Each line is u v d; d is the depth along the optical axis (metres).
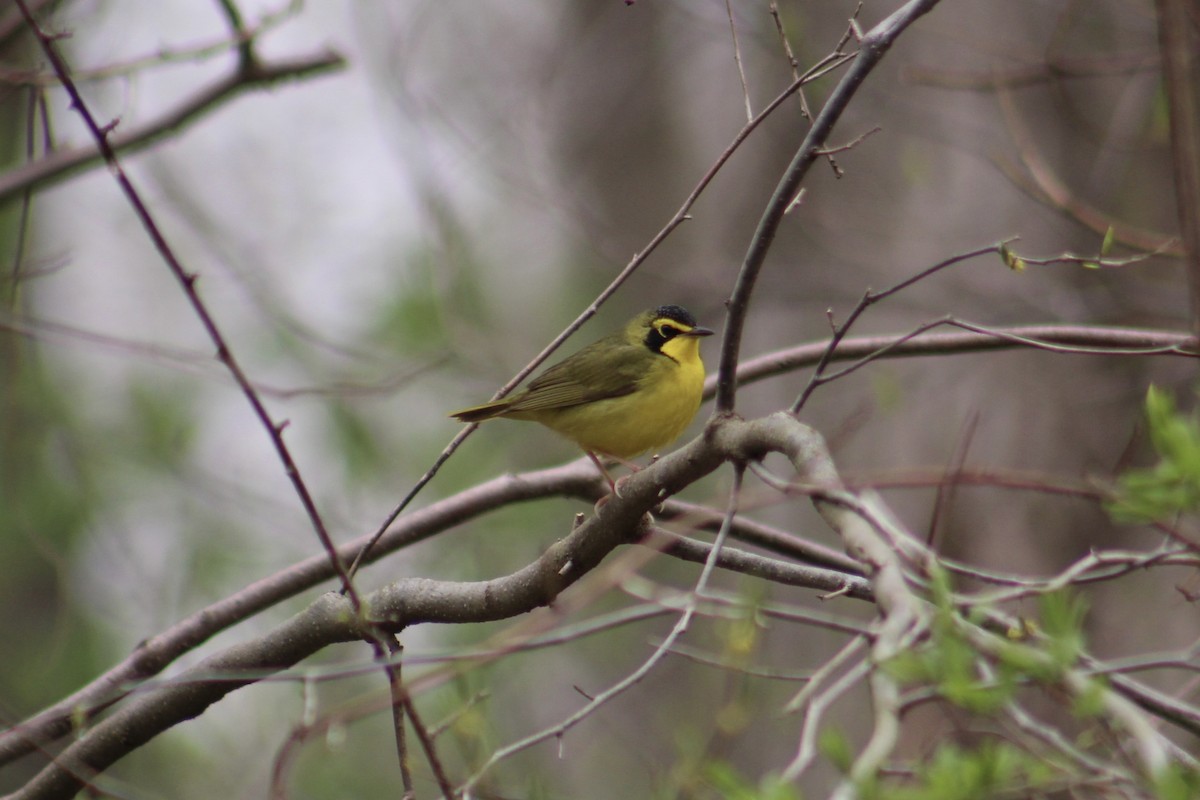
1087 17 14.00
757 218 16.47
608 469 10.60
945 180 14.11
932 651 3.82
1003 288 13.75
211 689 7.69
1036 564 12.87
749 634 5.88
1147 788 3.80
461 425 16.30
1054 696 4.11
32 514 14.68
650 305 17.52
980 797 3.63
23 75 10.65
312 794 13.96
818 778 12.89
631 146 18.06
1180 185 4.86
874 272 14.34
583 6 18.09
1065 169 14.02
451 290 14.68
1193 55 10.13
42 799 7.90
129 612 15.12
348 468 15.49
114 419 15.52
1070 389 13.28
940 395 13.49
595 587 5.61
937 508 6.27
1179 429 4.01
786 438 5.67
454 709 7.25
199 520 15.12
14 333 11.92
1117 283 13.81
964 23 14.02
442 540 15.56
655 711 15.07
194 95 12.04
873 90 14.43
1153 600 12.83
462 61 16.31
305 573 9.09
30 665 14.47
